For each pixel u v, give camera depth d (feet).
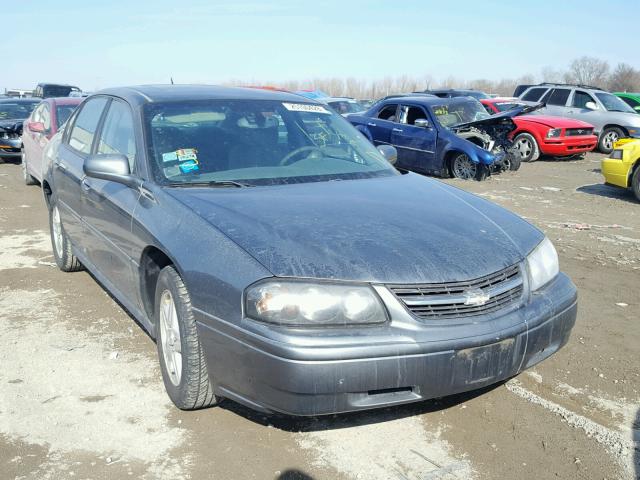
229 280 9.26
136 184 12.21
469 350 9.11
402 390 9.08
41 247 22.11
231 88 15.56
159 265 11.55
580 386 12.10
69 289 17.40
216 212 10.52
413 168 43.21
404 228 10.34
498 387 11.96
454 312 9.26
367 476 9.25
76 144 16.89
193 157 12.59
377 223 10.41
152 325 12.00
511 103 61.21
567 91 61.00
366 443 10.07
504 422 10.72
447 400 11.37
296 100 15.48
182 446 9.96
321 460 9.62
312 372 8.52
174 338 10.77
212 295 9.45
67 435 10.24
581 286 18.30
